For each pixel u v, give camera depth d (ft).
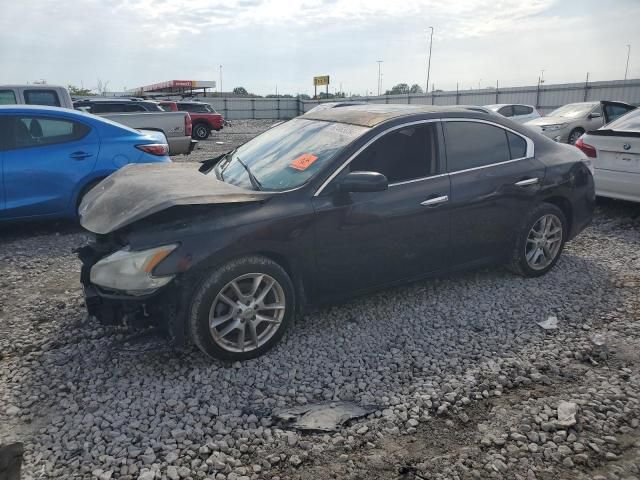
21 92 33.83
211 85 127.03
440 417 9.82
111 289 11.07
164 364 11.59
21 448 6.72
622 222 23.40
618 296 15.11
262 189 12.77
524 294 15.23
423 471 8.45
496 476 8.32
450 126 14.49
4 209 20.57
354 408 10.07
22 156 20.74
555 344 12.43
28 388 10.73
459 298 14.98
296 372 11.32
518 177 15.23
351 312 14.17
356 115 14.47
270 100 161.58
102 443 9.04
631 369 11.35
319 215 12.12
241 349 11.58
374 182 11.83
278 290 11.88
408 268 13.87
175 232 10.98
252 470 8.46
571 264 17.75
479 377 11.07
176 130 44.06
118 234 11.56
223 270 11.12
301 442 9.07
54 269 18.04
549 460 8.66
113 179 14.15
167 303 11.12
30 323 13.76
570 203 16.58
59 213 21.79
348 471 8.46
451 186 14.05
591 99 102.06
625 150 22.49
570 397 10.34
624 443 9.04
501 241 15.42
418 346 12.40
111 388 10.68
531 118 64.69
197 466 8.52
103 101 54.54
